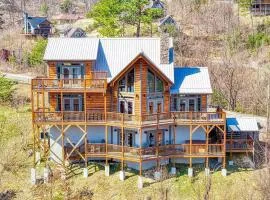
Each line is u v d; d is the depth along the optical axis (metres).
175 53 101.50
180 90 58.94
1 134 66.56
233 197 54.28
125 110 58.72
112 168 59.03
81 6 174.75
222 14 123.69
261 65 98.56
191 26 120.88
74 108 59.59
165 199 52.97
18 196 55.84
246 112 82.94
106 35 98.12
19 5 172.38
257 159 59.88
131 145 59.03
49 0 180.75
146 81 57.38
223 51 105.19
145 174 57.78
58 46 59.81
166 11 130.75
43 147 61.06
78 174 58.25
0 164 60.78
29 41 115.62
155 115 56.78
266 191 53.22
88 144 57.81
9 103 74.69
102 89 57.12
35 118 57.41
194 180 56.84
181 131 59.50
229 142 59.25
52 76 59.00
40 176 58.31
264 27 115.94
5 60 99.00
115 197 54.72
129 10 98.88
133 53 61.06
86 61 58.25
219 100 85.88
